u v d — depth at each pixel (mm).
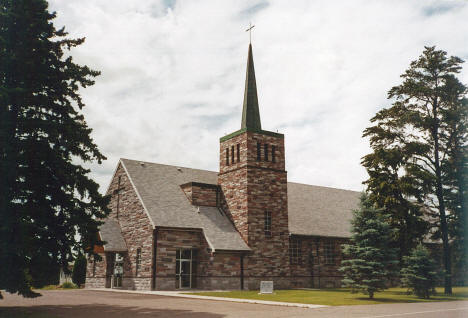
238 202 40938
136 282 37406
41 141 21188
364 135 41281
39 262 19750
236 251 37875
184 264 38031
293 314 18953
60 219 21672
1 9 21219
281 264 41031
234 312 19672
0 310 20547
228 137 43750
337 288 43719
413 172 37469
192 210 40500
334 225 48688
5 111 20078
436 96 39344
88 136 23141
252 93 44562
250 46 46656
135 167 42719
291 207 48469
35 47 21688
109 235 40000
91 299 27234
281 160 43438
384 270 29141
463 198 38375
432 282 31406
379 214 30750
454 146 39531
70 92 23156
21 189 20688
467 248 38656
